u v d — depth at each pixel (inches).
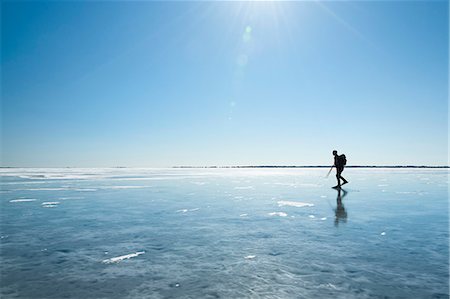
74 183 788.0
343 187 642.2
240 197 444.5
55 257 162.7
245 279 130.6
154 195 474.9
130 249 177.8
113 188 617.9
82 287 122.5
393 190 559.5
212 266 147.9
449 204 362.6
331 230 225.8
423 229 227.1
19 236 208.2
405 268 143.4
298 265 148.6
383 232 218.4
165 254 167.8
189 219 271.9
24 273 138.3
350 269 142.4
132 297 113.3
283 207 342.6
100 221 262.7
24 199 418.3
